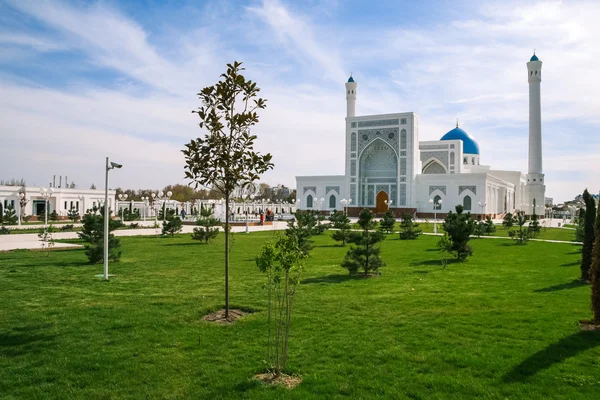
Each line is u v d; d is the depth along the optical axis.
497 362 6.27
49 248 20.53
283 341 7.16
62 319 8.40
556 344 7.02
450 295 10.74
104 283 12.12
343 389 5.43
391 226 34.31
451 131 77.62
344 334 7.54
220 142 8.45
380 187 66.06
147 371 6.01
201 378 5.82
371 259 13.95
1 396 5.31
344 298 10.32
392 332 7.66
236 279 12.87
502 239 30.09
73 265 15.43
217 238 28.19
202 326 8.04
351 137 67.19
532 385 5.57
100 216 16.72
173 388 5.53
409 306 9.55
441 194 61.16
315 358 6.44
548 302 9.98
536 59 65.06
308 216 32.03
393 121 63.84
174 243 24.34
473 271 14.84
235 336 7.46
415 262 17.30
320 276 13.68
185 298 10.23
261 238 28.45
